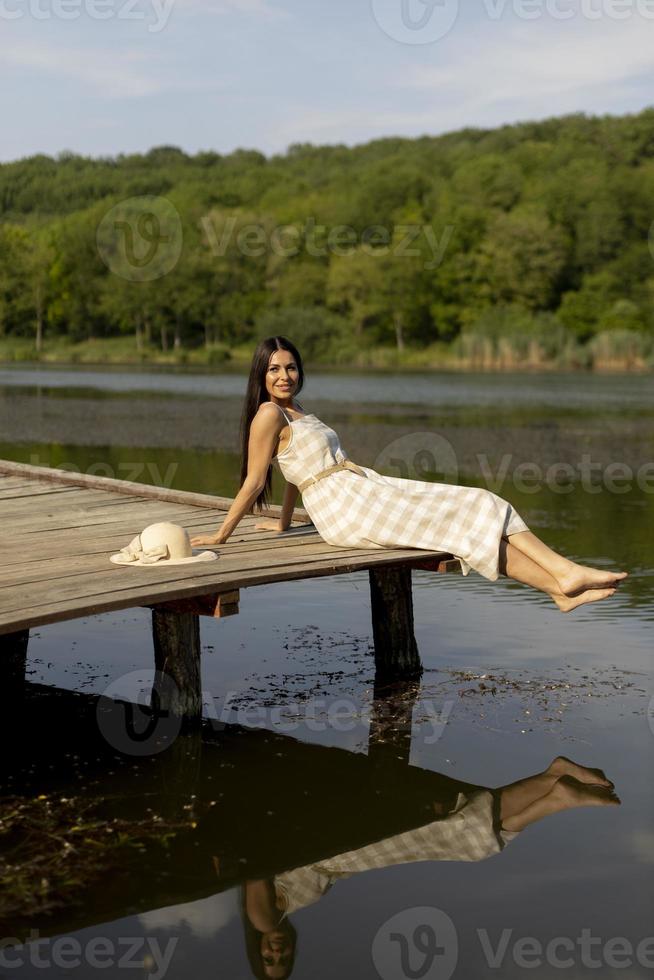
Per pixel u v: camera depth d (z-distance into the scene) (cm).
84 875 368
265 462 584
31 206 11550
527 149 9744
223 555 557
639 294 7738
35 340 9562
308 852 385
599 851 382
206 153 12812
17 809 424
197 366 6688
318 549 573
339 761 471
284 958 312
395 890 357
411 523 558
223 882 364
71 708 546
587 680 577
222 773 460
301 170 12106
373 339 8169
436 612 730
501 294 7956
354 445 1892
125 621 720
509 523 541
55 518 689
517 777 450
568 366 6538
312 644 654
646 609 727
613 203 7962
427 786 443
